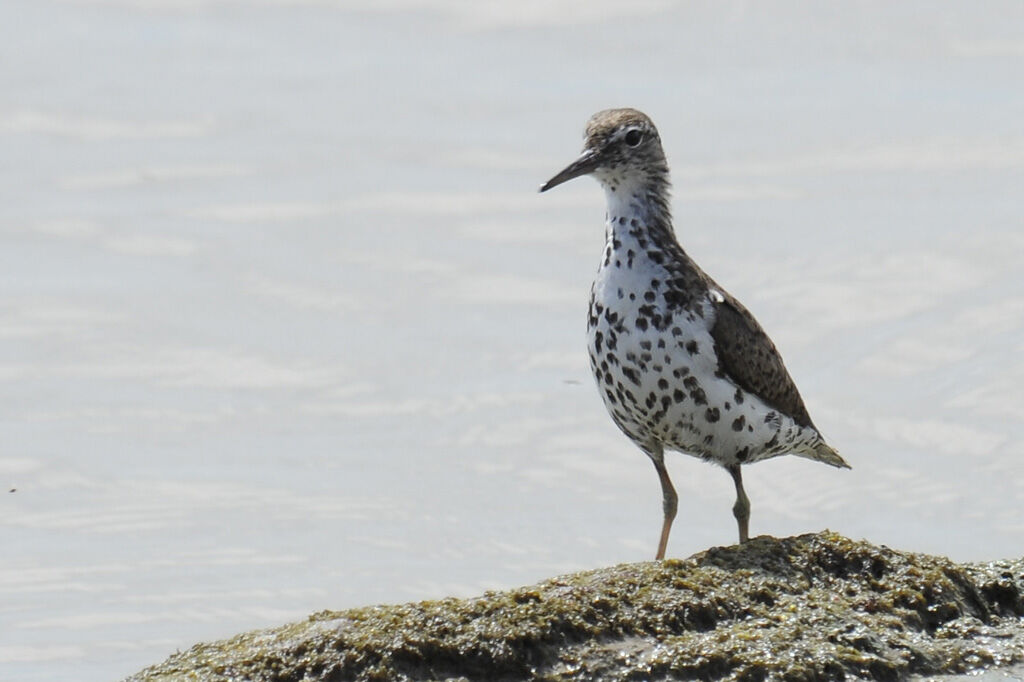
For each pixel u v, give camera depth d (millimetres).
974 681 9438
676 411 11992
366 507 15000
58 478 15367
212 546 14336
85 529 14578
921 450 15844
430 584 13773
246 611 13328
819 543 10281
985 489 15133
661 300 11898
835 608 9805
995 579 10336
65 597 13500
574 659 9203
